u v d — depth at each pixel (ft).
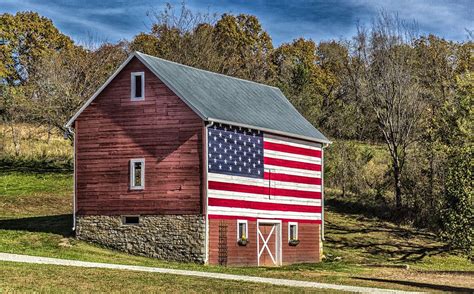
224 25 309.01
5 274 89.71
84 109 139.03
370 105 235.40
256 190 139.74
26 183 203.72
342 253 168.14
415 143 216.54
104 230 135.95
